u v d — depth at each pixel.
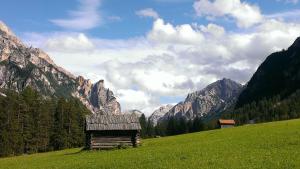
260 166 35.53
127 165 43.59
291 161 36.69
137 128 74.56
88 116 77.25
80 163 50.34
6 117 124.69
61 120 142.00
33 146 131.75
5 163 66.62
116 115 77.94
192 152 50.88
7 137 122.56
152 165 41.47
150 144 78.50
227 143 59.34
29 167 52.66
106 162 48.44
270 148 47.94
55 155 75.56
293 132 64.00
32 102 136.62
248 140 60.34
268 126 86.81
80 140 143.88
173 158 46.12
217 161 40.38
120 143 74.31
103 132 74.44
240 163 38.12
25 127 131.00
